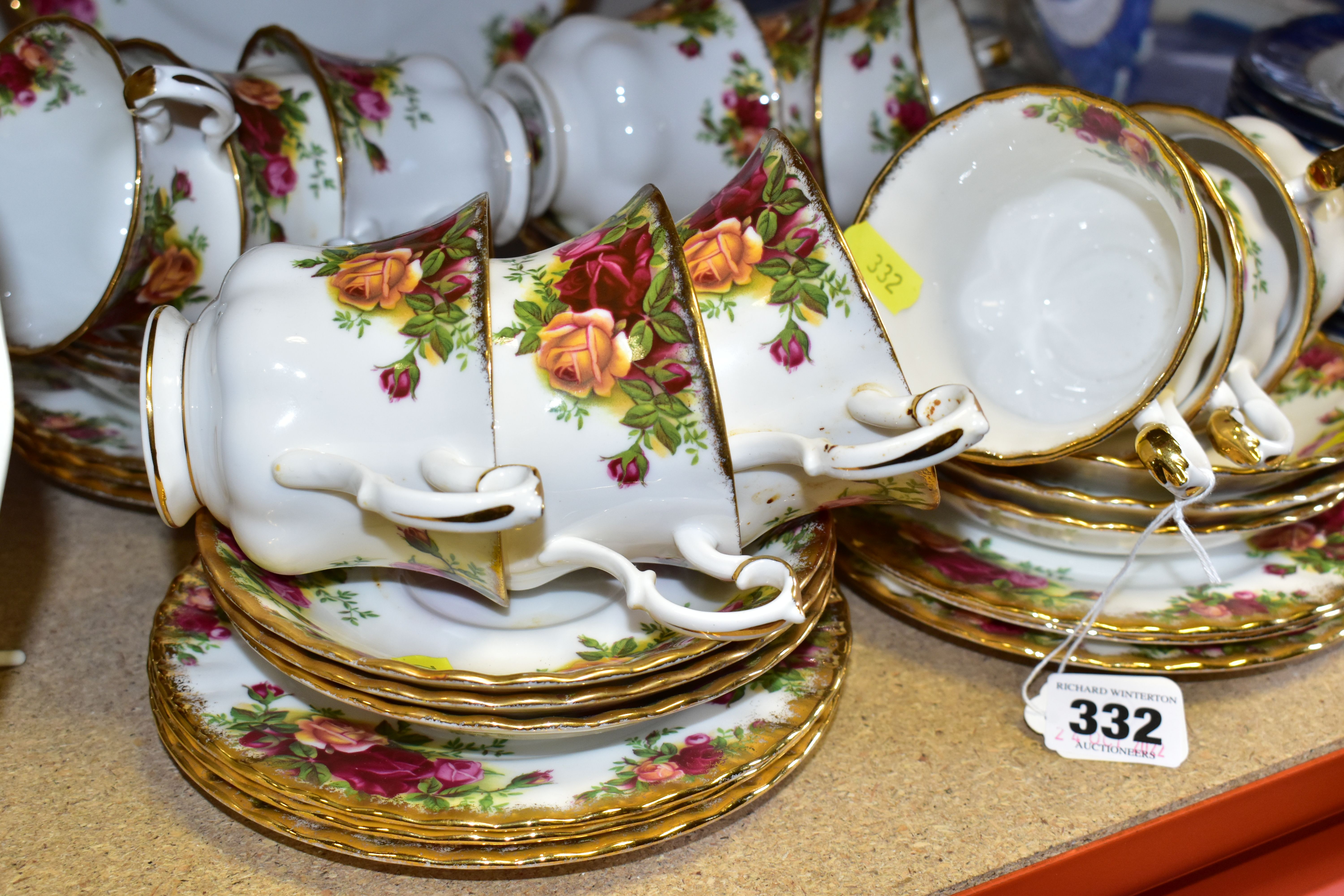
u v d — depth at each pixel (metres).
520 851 0.53
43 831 0.58
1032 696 0.72
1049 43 1.08
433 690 0.52
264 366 0.53
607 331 0.53
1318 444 0.76
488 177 0.86
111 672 0.69
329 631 0.59
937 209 0.75
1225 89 1.09
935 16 0.97
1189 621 0.69
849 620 0.68
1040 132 0.71
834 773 0.65
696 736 0.60
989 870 0.59
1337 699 0.72
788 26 0.94
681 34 0.89
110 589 0.76
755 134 0.89
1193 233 0.61
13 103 0.75
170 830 0.59
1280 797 0.68
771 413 0.56
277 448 0.53
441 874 0.57
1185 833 0.65
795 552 0.63
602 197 0.92
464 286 0.53
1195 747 0.68
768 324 0.56
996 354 0.76
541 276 0.57
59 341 0.74
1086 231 0.75
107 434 0.84
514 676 0.52
